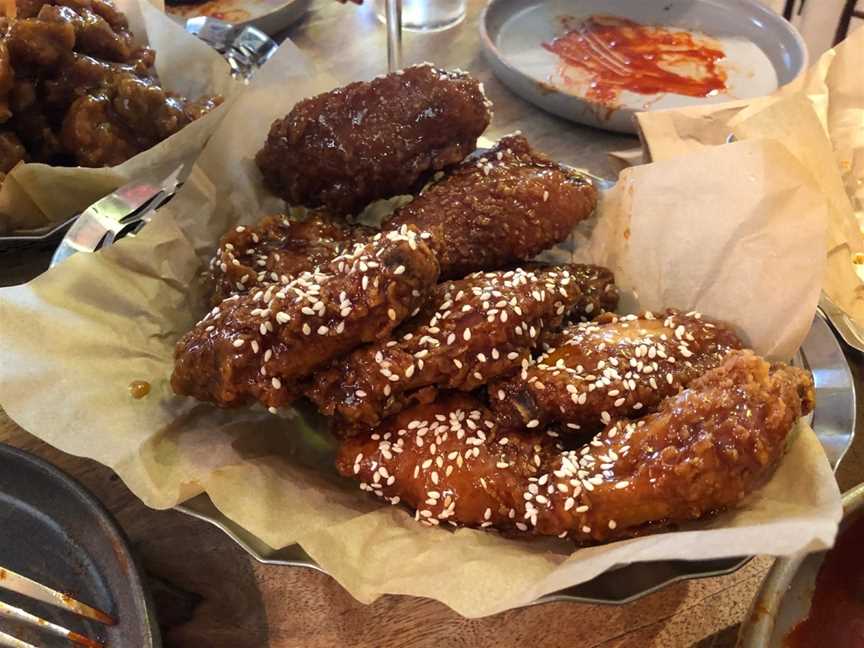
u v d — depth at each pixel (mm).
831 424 214
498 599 173
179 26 345
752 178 233
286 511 199
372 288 206
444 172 283
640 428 197
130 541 197
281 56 289
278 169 278
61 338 222
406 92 271
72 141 304
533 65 409
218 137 279
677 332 230
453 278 262
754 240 232
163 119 308
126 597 184
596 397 212
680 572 179
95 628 186
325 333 207
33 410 208
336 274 216
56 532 200
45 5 311
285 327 207
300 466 222
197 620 203
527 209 261
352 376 213
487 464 201
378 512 207
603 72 405
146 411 222
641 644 203
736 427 185
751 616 171
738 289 235
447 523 203
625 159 327
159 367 237
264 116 289
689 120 310
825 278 278
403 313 211
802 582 178
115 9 340
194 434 222
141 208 268
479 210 259
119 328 237
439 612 206
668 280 253
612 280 263
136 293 245
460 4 455
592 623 205
